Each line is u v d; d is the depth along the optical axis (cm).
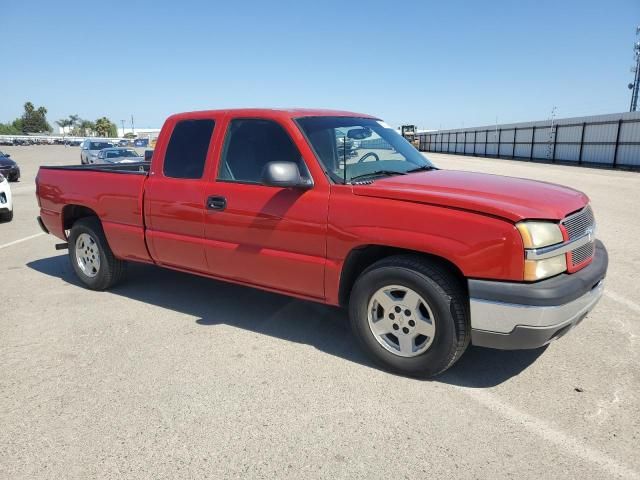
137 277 621
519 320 314
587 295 342
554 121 3822
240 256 428
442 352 343
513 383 354
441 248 329
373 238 353
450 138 6150
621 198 1445
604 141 3244
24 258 739
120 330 457
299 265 395
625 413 315
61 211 579
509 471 265
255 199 411
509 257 312
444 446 286
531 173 2539
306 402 334
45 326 469
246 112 434
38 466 276
